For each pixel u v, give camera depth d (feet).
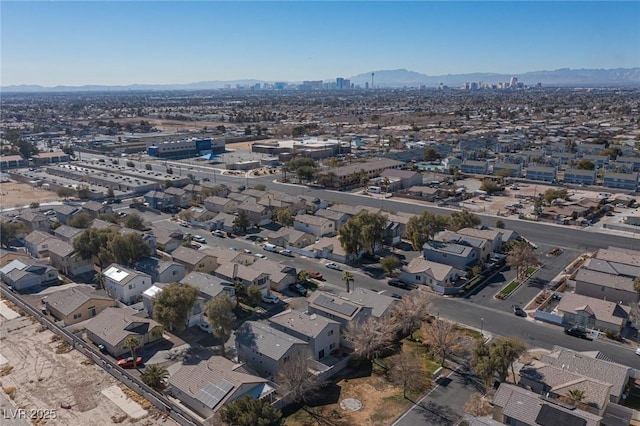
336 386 173.27
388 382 175.11
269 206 378.94
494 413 144.87
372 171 524.93
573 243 320.91
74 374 180.75
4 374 179.93
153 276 256.93
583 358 170.09
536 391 160.15
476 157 599.57
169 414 157.17
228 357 192.34
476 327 212.64
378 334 188.85
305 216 350.64
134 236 271.49
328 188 487.61
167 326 200.03
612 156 577.02
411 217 326.65
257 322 198.08
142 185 470.80
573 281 254.68
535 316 220.84
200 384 162.30
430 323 213.66
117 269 254.47
